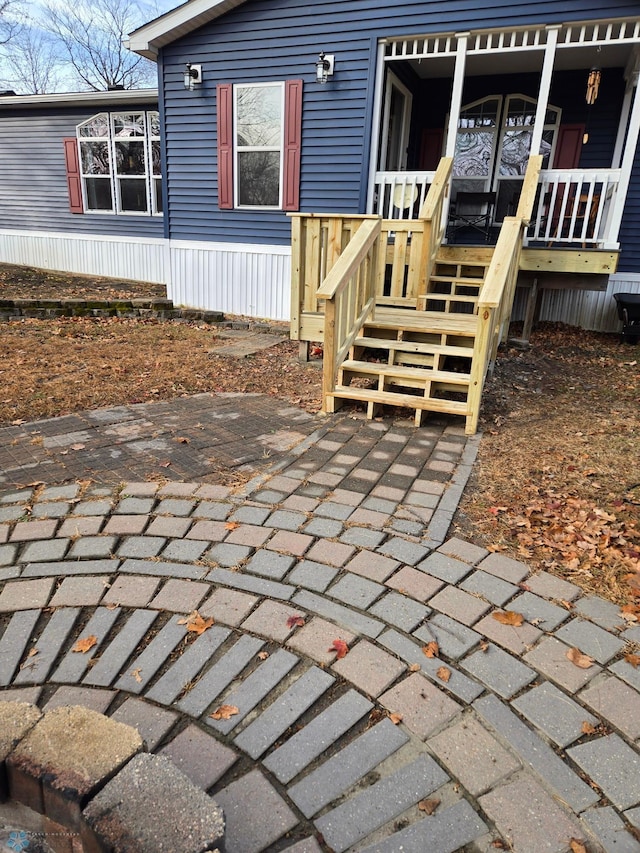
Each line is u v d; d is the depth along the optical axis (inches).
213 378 217.0
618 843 55.9
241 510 116.3
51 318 319.6
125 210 485.1
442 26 275.7
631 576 98.8
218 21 314.2
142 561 98.9
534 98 352.5
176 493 122.6
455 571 98.4
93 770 49.8
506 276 173.0
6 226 532.1
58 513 113.4
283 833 56.2
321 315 224.4
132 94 433.4
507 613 88.0
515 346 287.4
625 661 79.4
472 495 126.9
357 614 87.0
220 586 92.8
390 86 316.8
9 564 97.4
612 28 265.7
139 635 82.1
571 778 62.4
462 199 359.3
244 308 354.6
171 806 47.5
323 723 68.6
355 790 60.7
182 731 67.2
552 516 118.4
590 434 167.3
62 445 147.1
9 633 82.0
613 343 299.9
